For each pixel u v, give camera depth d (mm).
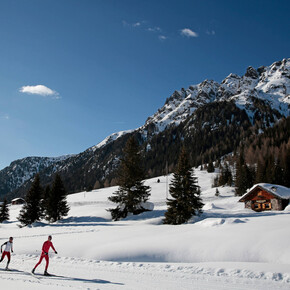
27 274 12656
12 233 30000
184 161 32719
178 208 31703
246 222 22422
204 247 16141
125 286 10375
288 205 43719
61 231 28969
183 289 9883
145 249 16906
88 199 90750
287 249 14172
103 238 20953
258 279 10719
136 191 41250
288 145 113750
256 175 78188
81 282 11086
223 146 193500
